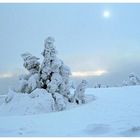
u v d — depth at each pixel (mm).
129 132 5629
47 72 12859
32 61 14133
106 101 13055
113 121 7238
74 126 6754
